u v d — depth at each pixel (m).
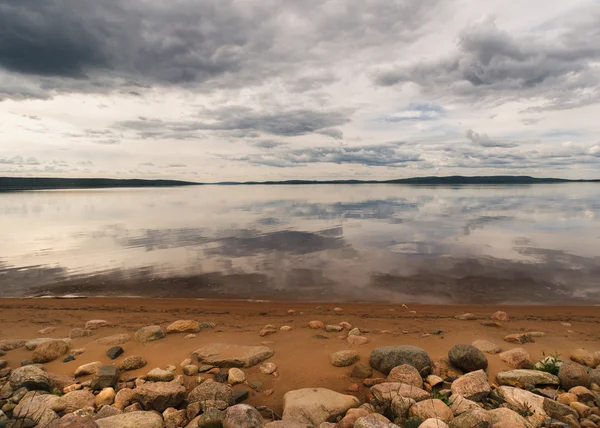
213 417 4.32
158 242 21.22
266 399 5.12
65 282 12.93
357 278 13.05
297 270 14.25
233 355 6.23
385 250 18.00
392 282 12.51
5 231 26.59
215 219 34.41
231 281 12.80
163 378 5.53
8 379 5.75
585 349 6.64
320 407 4.59
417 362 5.70
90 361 6.38
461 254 16.81
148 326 7.58
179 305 10.16
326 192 109.75
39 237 23.52
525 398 4.79
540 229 24.56
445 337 7.31
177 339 7.34
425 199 64.25
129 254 17.69
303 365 6.05
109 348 6.86
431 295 11.15
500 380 5.44
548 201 54.81
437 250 17.84
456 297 10.96
